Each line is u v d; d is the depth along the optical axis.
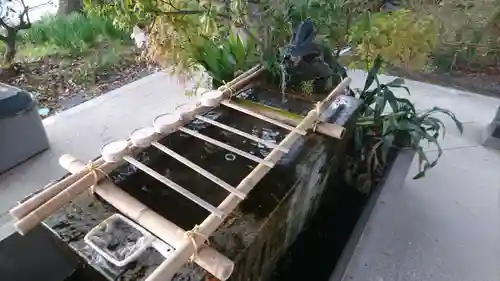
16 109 1.86
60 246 0.82
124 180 0.98
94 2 1.45
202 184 1.00
